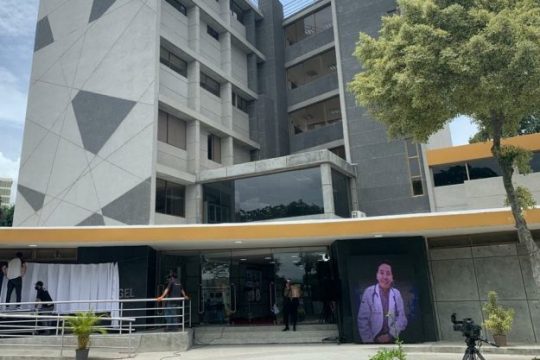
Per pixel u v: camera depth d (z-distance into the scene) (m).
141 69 23.94
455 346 12.68
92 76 25.50
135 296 15.41
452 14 9.25
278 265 17.34
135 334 13.25
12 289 15.05
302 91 32.19
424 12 9.54
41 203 25.31
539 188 20.50
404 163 24.39
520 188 10.14
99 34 26.03
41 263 16.34
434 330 14.45
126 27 25.16
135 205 22.12
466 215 14.02
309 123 31.31
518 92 8.81
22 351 12.37
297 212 22.88
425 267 15.06
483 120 10.65
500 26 8.53
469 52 8.70
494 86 8.54
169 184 24.08
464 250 16.08
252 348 13.66
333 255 16.53
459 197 22.33
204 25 29.17
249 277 17.41
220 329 15.88
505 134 10.86
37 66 28.28
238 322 17.09
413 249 15.20
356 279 14.73
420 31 9.25
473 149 22.36
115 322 14.91
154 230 15.00
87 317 11.46
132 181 22.55
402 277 14.60
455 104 9.42
